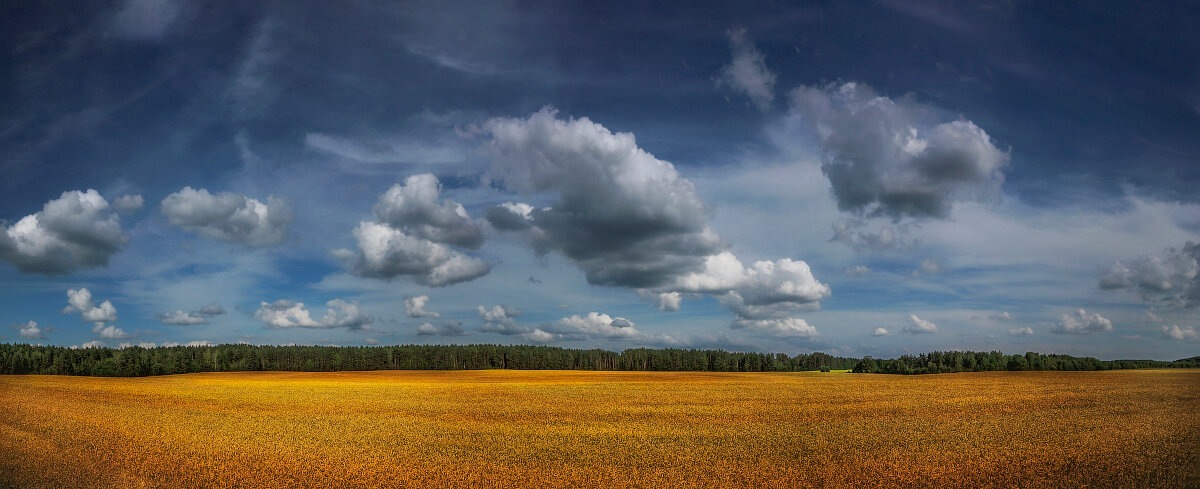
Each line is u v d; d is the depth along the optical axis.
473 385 81.94
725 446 31.45
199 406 50.84
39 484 22.64
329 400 57.00
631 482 23.91
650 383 87.75
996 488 22.72
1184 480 23.53
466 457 28.73
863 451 29.69
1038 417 42.06
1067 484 23.05
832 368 199.38
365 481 24.03
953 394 63.34
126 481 23.28
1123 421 39.12
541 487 23.30
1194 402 51.09
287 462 27.25
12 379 90.00
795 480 24.00
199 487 22.86
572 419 43.19
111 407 49.09
